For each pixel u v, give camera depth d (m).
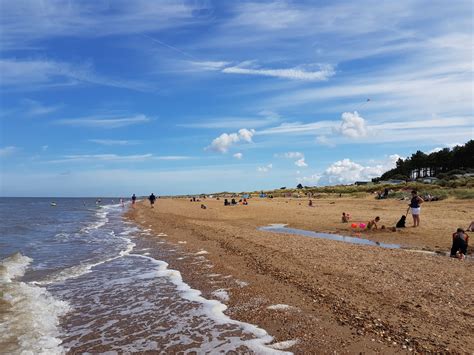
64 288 10.74
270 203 56.50
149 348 6.61
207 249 16.47
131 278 11.81
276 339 6.76
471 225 19.78
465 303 8.26
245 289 9.94
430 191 46.44
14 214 53.41
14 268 13.65
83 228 29.25
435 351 6.01
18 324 7.82
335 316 7.69
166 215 37.72
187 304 8.98
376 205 41.25
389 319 7.38
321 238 18.70
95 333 7.35
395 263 12.28
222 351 6.38
